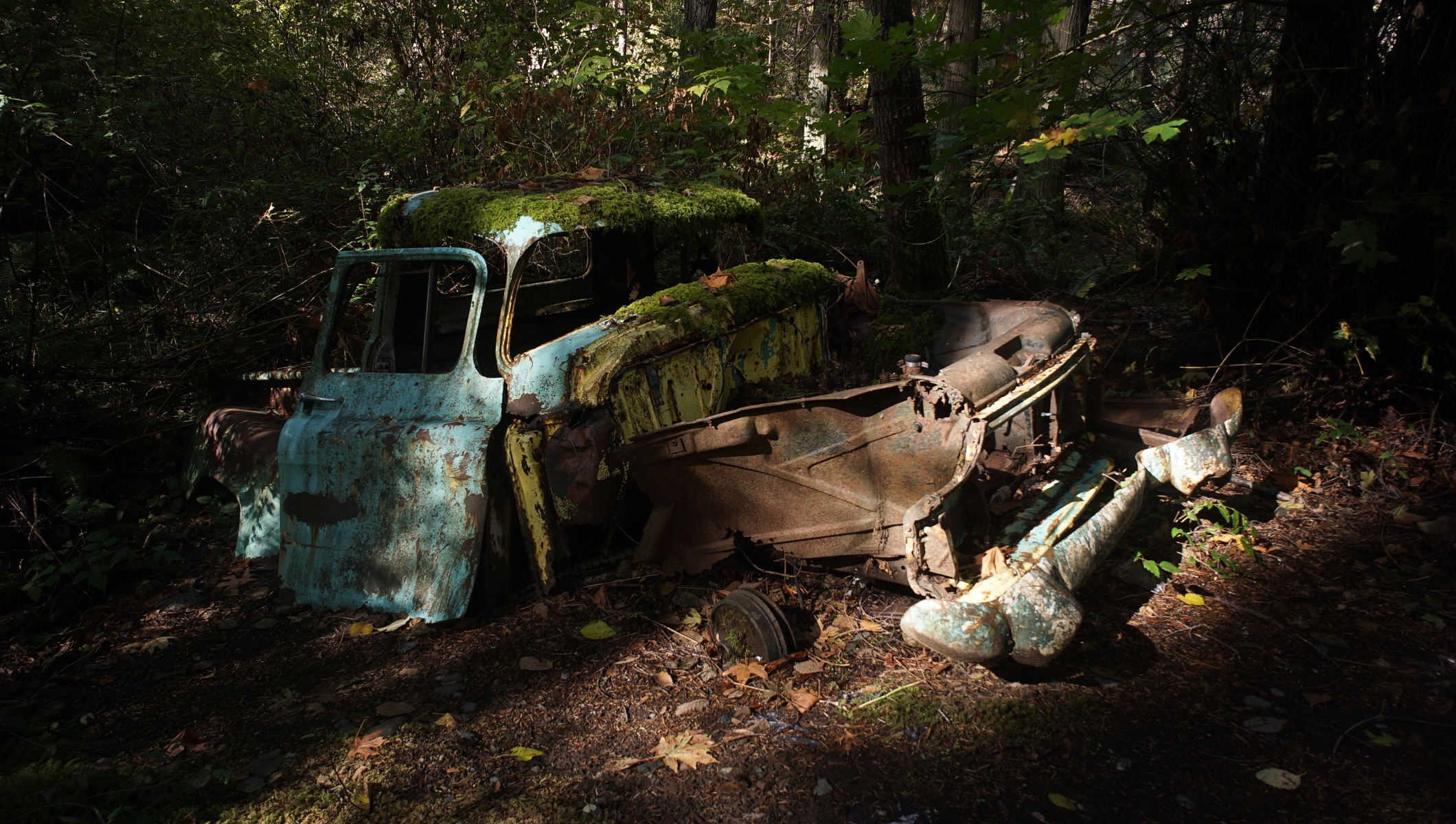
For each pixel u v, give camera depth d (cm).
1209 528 380
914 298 561
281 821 239
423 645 329
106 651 343
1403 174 419
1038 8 353
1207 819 221
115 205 604
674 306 373
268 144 712
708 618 320
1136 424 437
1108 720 261
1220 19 466
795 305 426
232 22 769
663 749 258
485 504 336
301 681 312
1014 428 379
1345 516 384
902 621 255
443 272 501
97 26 655
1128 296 667
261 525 410
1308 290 454
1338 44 442
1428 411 436
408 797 246
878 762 248
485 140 673
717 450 320
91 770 262
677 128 666
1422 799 223
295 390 477
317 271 558
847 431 304
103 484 473
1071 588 274
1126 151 564
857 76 384
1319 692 271
